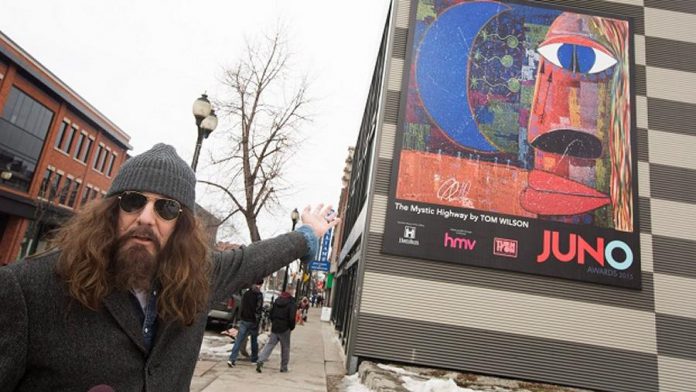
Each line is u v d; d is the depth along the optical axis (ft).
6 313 3.72
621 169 33.83
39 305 3.88
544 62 35.50
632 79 35.65
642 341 30.83
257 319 30.94
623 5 37.86
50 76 91.71
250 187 50.42
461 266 31.81
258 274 5.88
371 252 31.91
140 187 4.67
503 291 31.45
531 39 35.88
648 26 37.58
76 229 4.33
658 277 32.22
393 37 36.01
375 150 33.94
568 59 35.65
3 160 84.38
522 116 34.42
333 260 140.05
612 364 30.32
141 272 4.35
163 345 4.45
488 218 32.50
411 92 34.47
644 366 30.37
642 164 34.50
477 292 31.37
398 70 35.45
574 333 30.81
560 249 32.12
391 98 34.91
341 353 43.11
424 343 30.35
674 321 31.37
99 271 4.08
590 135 34.32
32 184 91.86
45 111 94.27
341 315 56.24
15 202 87.56
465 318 30.86
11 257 87.71
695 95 36.29
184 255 4.78
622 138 34.45
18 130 87.35
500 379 29.96
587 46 36.01
